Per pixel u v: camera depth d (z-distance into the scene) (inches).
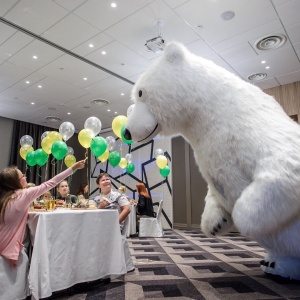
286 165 59.6
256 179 61.7
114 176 374.3
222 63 197.8
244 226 59.1
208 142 72.1
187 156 309.4
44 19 149.3
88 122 141.3
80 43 172.4
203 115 72.3
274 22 152.6
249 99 73.7
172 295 76.1
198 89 71.7
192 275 97.1
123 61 195.3
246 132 67.4
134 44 173.6
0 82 229.5
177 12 144.0
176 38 167.2
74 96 262.8
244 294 75.2
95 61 195.3
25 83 231.8
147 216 235.0
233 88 75.0
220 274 97.7
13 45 174.1
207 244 180.2
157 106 71.6
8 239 68.6
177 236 228.5
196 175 300.7
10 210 69.2
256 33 162.6
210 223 84.8
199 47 177.2
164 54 76.9
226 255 138.3
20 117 334.6
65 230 77.1
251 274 96.3
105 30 159.0
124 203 111.0
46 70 208.2
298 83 228.5
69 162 191.8
